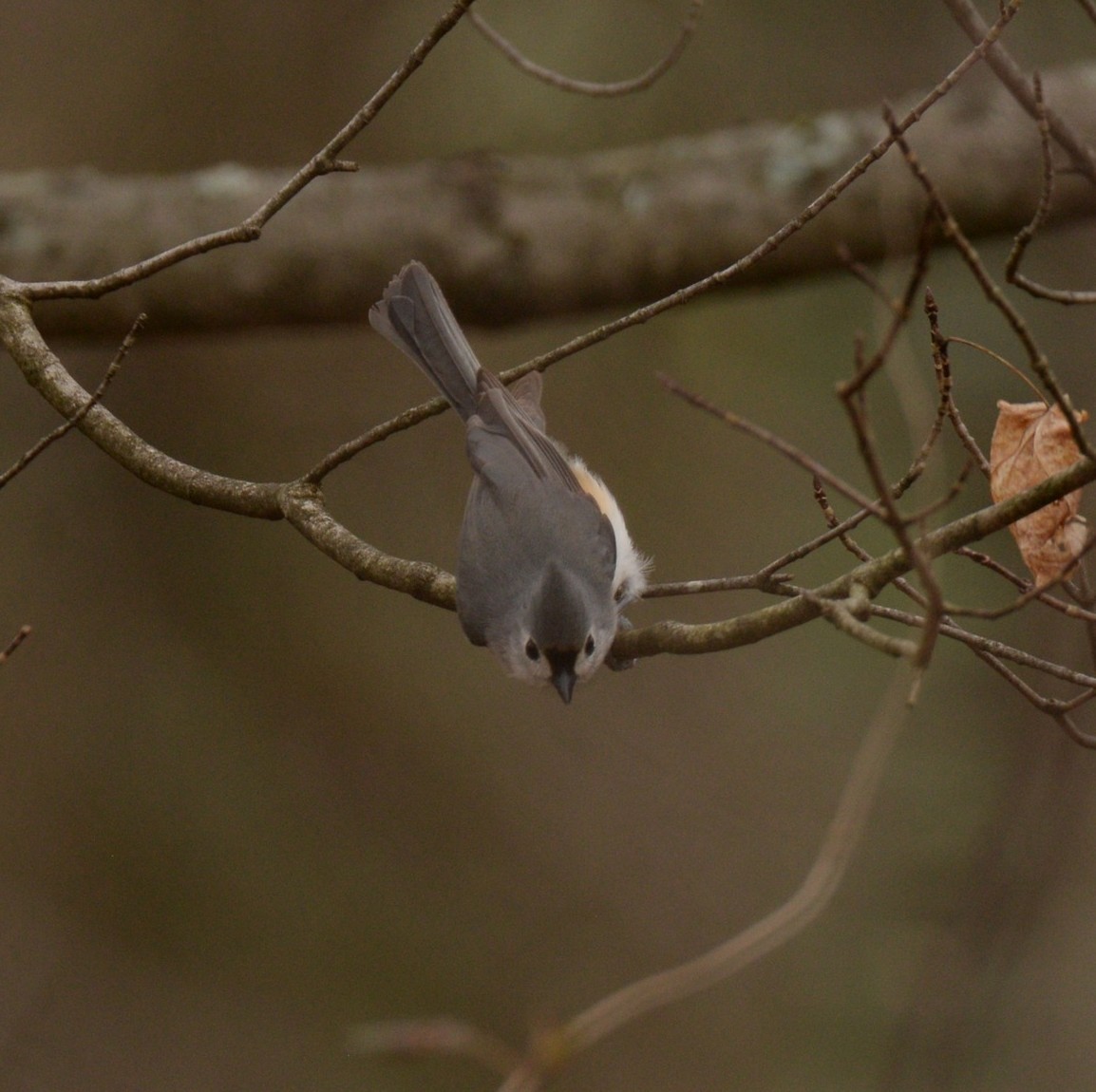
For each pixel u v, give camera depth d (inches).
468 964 578.6
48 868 580.4
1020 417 237.1
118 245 405.7
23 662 601.6
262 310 412.5
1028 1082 453.1
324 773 610.2
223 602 625.9
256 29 572.1
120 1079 549.0
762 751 590.9
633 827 604.1
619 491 589.3
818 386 472.4
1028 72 422.3
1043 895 472.1
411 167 422.3
